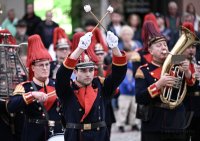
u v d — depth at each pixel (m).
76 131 17.28
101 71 21.94
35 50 19.22
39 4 41.72
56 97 19.16
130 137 29.81
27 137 19.12
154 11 43.81
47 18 34.59
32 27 36.03
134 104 31.56
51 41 34.41
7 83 20.05
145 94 19.58
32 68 19.42
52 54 30.72
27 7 37.38
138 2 44.78
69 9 42.97
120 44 32.50
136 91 19.98
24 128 19.33
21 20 35.09
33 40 19.31
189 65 20.78
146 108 19.92
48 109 19.16
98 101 17.45
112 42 17.14
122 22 38.41
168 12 38.88
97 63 20.23
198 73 20.88
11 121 20.72
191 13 33.09
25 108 19.09
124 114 31.50
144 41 21.56
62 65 16.89
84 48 16.78
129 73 31.44
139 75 20.08
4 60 20.08
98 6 42.59
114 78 17.45
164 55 19.86
